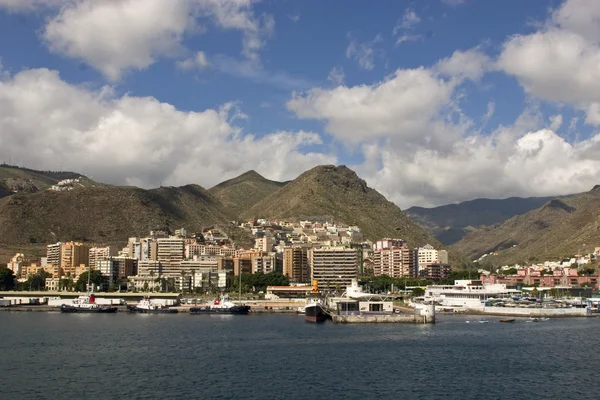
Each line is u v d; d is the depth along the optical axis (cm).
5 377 16175
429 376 16262
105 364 18100
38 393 14400
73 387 15000
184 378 16025
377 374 16512
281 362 18338
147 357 19375
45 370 17150
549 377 16162
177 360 18775
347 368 17350
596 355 19700
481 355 19638
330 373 16638
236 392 14462
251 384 15288
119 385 15200
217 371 16950
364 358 19012
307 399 13825
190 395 14188
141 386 15100
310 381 15638
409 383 15425
